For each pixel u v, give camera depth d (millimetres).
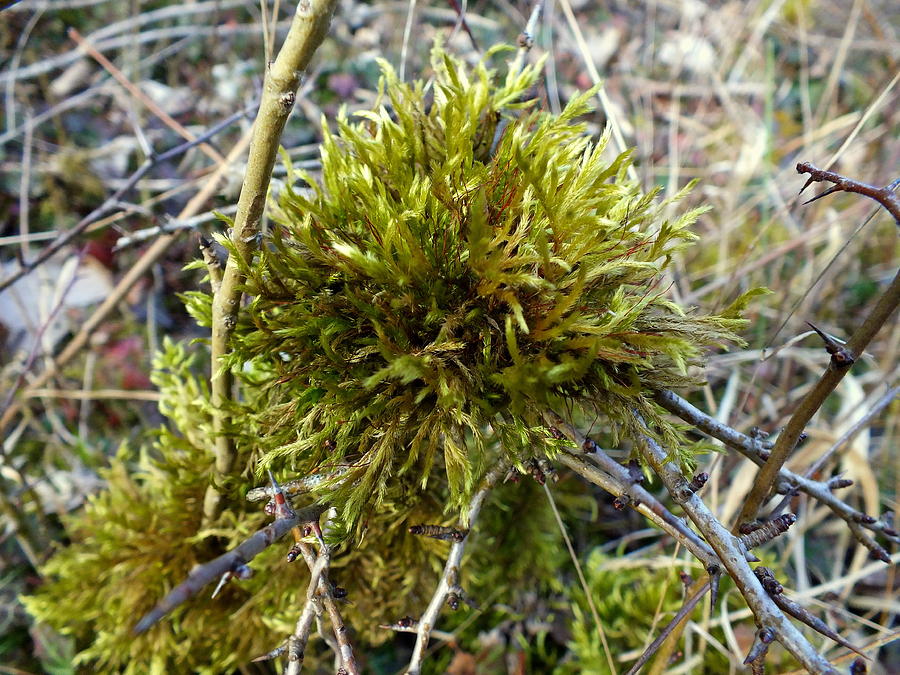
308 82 386
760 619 145
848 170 476
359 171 195
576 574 329
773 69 588
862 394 368
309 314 184
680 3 626
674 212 420
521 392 172
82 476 357
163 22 552
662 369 188
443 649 306
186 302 212
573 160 205
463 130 182
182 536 254
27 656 299
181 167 465
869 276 451
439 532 185
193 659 264
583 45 311
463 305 182
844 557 367
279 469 210
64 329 408
